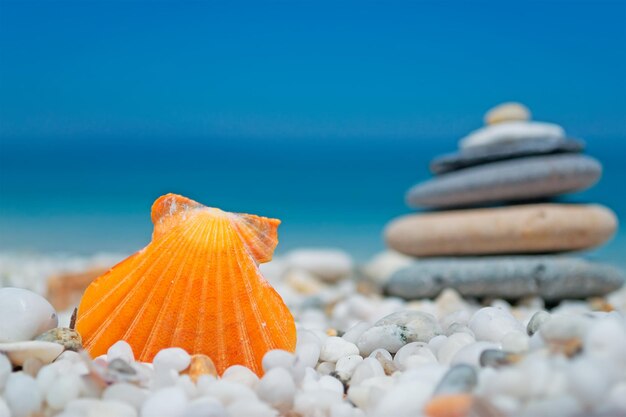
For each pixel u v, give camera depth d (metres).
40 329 0.14
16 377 0.11
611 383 0.10
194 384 0.12
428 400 0.10
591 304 0.30
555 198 0.34
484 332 0.15
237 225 0.15
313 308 0.30
